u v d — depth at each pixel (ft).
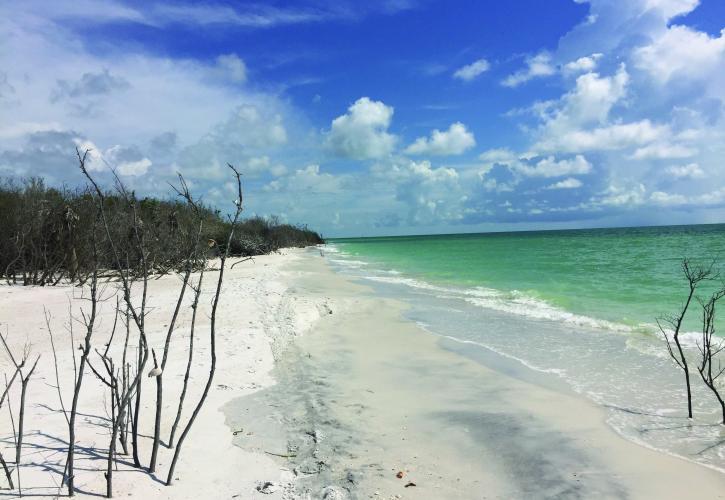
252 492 13.58
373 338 36.50
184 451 15.92
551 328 38.88
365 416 20.16
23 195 73.00
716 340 31.89
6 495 12.23
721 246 137.08
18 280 69.62
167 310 43.60
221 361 27.37
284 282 73.92
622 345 32.40
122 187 14.75
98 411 19.03
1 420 17.85
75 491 12.69
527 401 22.29
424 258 142.41
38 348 30.22
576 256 119.44
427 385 24.80
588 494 14.12
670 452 16.90
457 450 17.03
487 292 62.03
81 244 65.57
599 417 20.21
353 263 136.36
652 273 74.02
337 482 14.48
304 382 24.84
